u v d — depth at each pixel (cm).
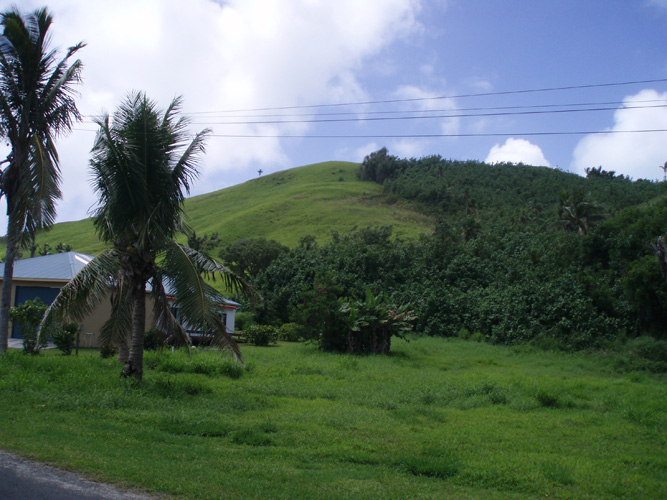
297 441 703
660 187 9288
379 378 1424
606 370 2011
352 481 547
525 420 948
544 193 10012
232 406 921
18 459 537
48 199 1127
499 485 572
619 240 2966
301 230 8050
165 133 1045
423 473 599
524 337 2719
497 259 3991
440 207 9838
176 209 1096
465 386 1277
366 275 3988
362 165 14050
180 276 1011
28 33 1164
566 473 602
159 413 822
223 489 488
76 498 444
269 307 3803
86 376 1027
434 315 3300
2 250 6278
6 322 1230
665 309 2316
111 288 1134
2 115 1159
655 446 798
